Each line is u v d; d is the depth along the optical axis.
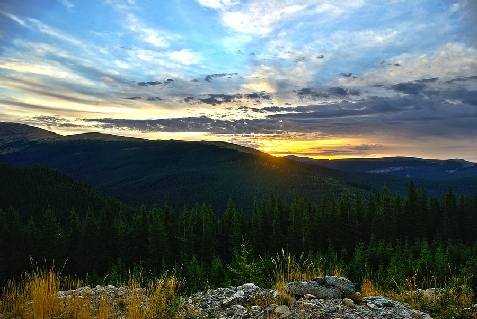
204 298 8.55
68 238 66.56
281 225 79.00
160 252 57.09
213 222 74.12
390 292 9.99
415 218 77.56
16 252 60.72
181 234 70.44
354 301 8.10
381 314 7.11
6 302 7.39
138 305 7.32
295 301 7.85
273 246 65.88
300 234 65.56
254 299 8.19
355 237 71.19
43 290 7.35
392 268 26.66
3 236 61.62
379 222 73.69
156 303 7.65
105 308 7.03
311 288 8.46
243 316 7.11
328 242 68.88
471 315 7.61
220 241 73.44
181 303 7.99
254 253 63.41
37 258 60.00
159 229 59.00
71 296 8.08
